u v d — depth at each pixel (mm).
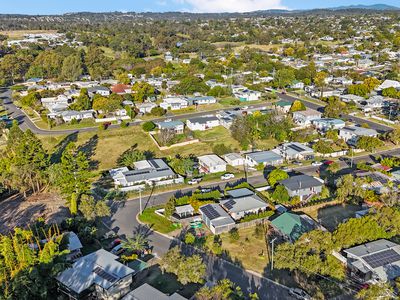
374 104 109062
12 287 36094
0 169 63562
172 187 65062
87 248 47969
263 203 55531
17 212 57312
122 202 60344
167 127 90625
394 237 47219
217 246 46406
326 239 43000
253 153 75375
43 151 65250
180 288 40188
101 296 39000
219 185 65688
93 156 79562
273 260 44000
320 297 38250
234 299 36344
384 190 58250
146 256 46125
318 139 85125
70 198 57281
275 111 97375
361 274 40750
